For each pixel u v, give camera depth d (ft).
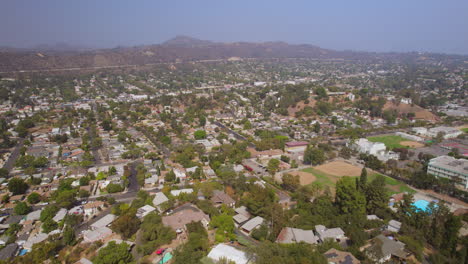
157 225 398.42
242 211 465.06
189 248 342.03
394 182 625.82
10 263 349.61
